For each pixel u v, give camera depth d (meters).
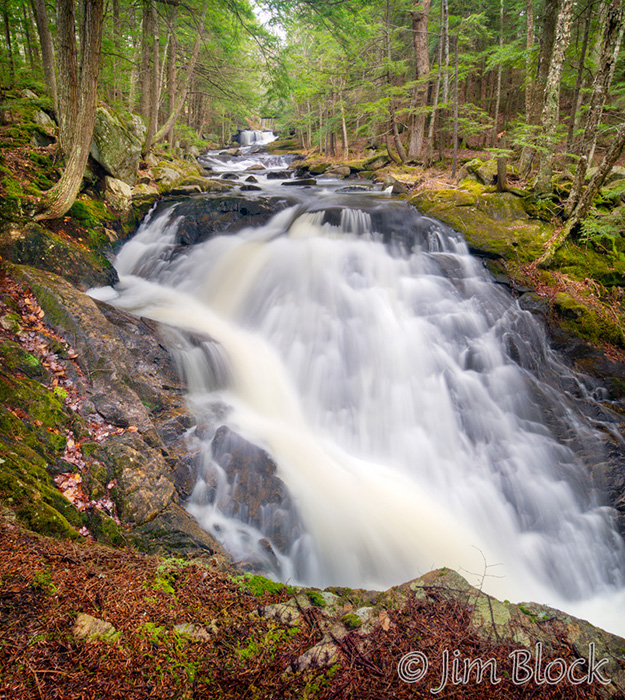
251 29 13.02
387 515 5.29
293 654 2.35
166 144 19.36
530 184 12.11
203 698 1.97
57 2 7.50
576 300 9.10
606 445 6.87
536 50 14.07
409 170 18.03
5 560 2.46
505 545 5.64
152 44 14.92
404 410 7.11
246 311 8.49
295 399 7.05
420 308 8.39
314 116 31.52
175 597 2.60
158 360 6.13
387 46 18.39
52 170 9.02
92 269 8.16
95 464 4.11
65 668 1.89
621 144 8.98
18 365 4.70
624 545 5.83
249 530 4.58
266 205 11.33
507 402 7.44
